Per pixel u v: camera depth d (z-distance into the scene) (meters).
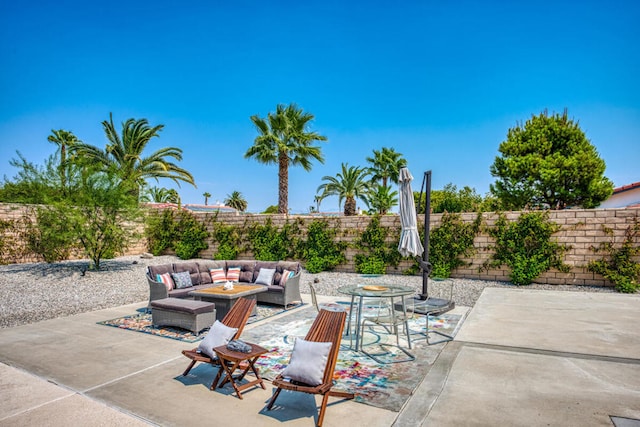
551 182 16.81
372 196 27.27
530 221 10.66
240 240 15.00
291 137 18.00
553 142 17.53
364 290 5.39
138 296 9.23
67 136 27.17
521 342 5.26
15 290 9.10
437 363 4.46
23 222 12.45
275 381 3.20
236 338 3.99
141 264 13.51
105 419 3.10
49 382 3.91
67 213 11.02
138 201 12.75
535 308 7.60
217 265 9.19
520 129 18.81
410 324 6.45
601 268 9.91
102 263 13.05
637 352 4.74
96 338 5.61
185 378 4.01
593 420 2.98
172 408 3.30
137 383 3.87
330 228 13.33
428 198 7.91
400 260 12.18
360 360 4.62
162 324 6.15
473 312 7.32
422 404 3.35
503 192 18.80
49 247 11.93
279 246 14.02
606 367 4.21
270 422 3.04
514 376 3.98
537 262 10.51
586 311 7.23
